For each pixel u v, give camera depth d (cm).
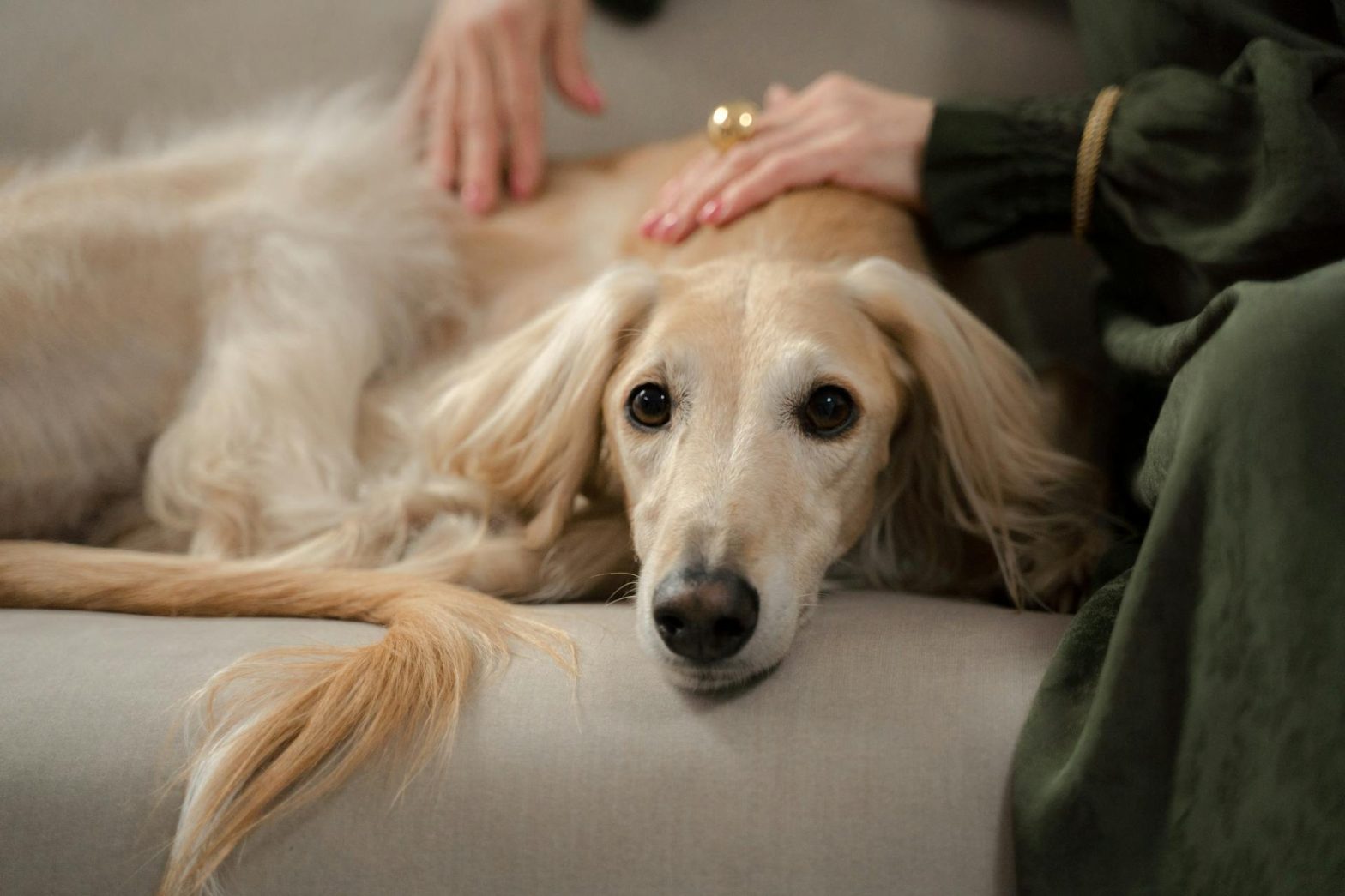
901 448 116
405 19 181
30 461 124
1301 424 70
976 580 119
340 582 101
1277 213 92
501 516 124
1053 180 121
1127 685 72
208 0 178
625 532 115
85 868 75
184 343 134
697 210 137
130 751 77
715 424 96
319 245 143
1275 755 67
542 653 85
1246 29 107
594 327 112
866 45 172
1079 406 131
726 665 80
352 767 76
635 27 179
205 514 127
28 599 102
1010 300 154
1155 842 70
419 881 74
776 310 102
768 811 74
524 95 159
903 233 132
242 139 156
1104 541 112
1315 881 64
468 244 159
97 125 174
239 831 74
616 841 74
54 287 125
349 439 140
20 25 174
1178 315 110
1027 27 168
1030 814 72
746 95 176
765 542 87
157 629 92
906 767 75
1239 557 71
